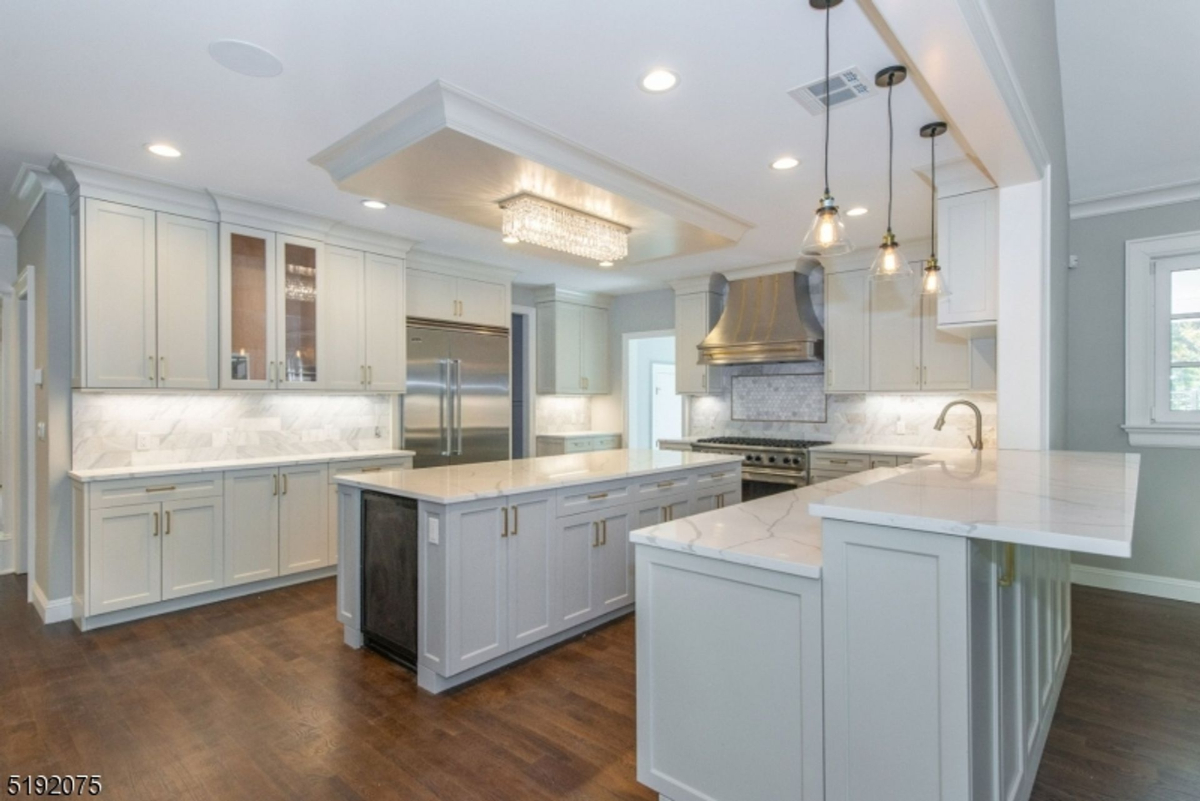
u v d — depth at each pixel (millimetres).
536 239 3486
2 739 2318
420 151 2727
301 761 2176
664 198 3602
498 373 5754
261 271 4105
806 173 3373
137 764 2160
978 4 1705
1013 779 1740
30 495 3951
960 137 2914
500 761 2178
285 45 2176
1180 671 2893
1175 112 3385
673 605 1823
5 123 2809
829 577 1523
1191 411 3871
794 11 1989
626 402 7145
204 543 3764
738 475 4344
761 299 5746
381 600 3000
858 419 5578
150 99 2568
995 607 1541
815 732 1556
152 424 3965
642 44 2170
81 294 3418
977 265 3275
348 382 4555
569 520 3141
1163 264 3934
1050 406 3090
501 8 1968
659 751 1858
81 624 3393
